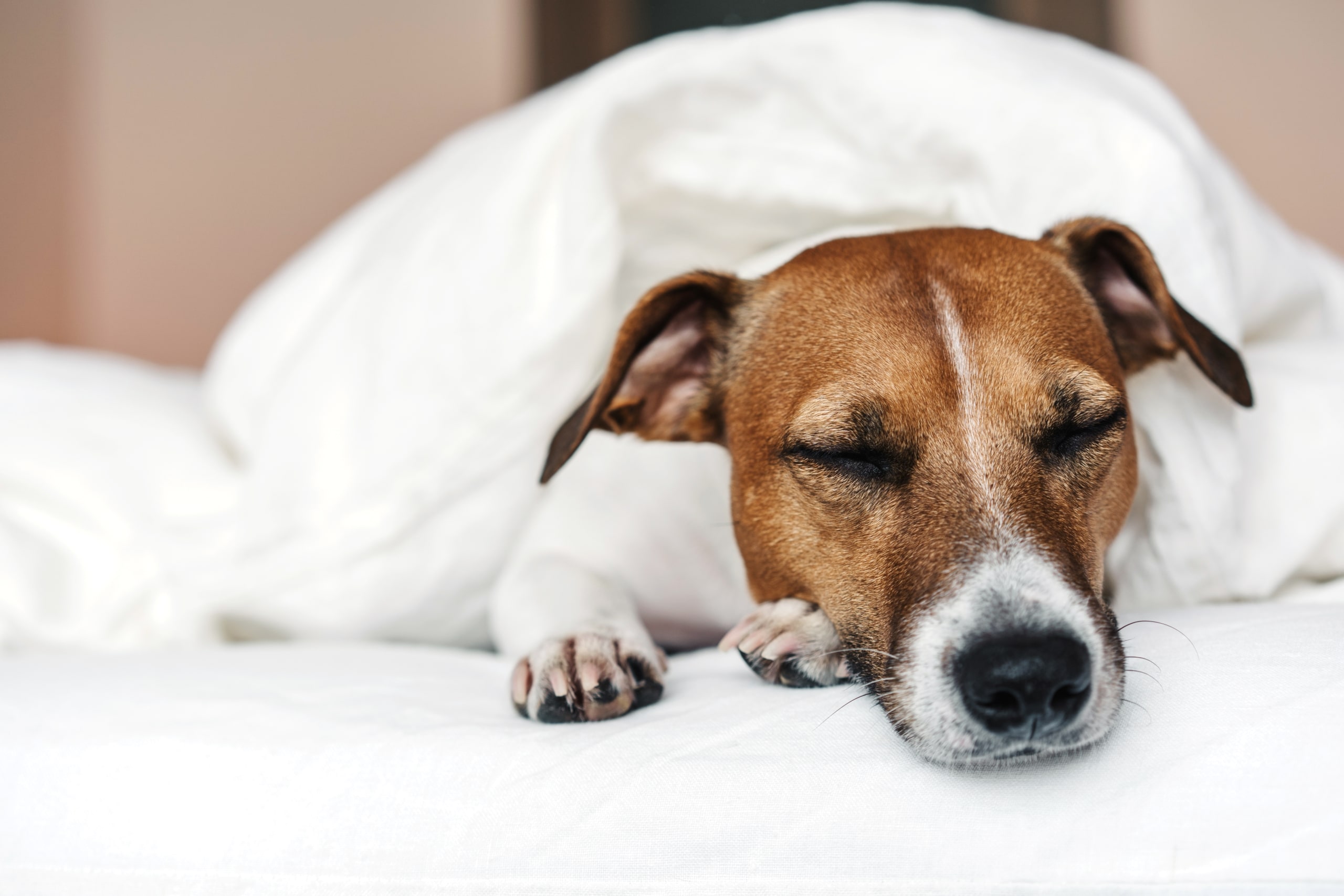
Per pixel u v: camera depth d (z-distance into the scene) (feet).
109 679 1.65
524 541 1.99
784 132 2.04
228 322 4.28
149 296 4.31
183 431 2.48
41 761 1.47
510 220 2.04
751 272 2.03
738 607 1.88
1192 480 1.72
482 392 2.01
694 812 1.32
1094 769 1.30
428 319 2.08
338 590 2.02
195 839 1.39
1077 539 1.51
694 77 2.02
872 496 1.55
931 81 1.94
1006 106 1.90
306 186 4.23
